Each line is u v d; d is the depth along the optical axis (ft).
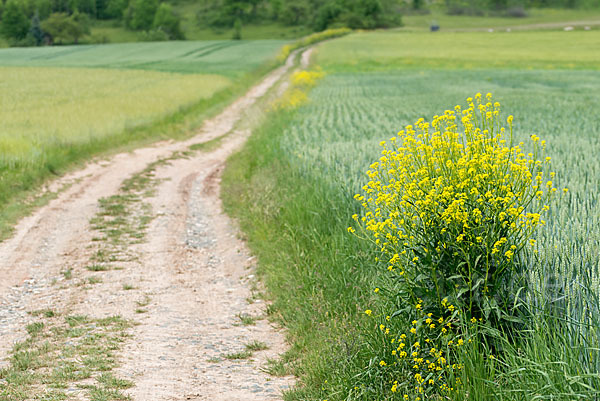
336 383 19.33
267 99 162.61
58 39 630.74
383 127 76.18
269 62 293.43
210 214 52.16
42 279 35.99
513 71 231.09
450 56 319.88
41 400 19.90
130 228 47.83
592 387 14.47
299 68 275.18
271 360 23.49
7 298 32.71
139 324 28.53
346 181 37.76
